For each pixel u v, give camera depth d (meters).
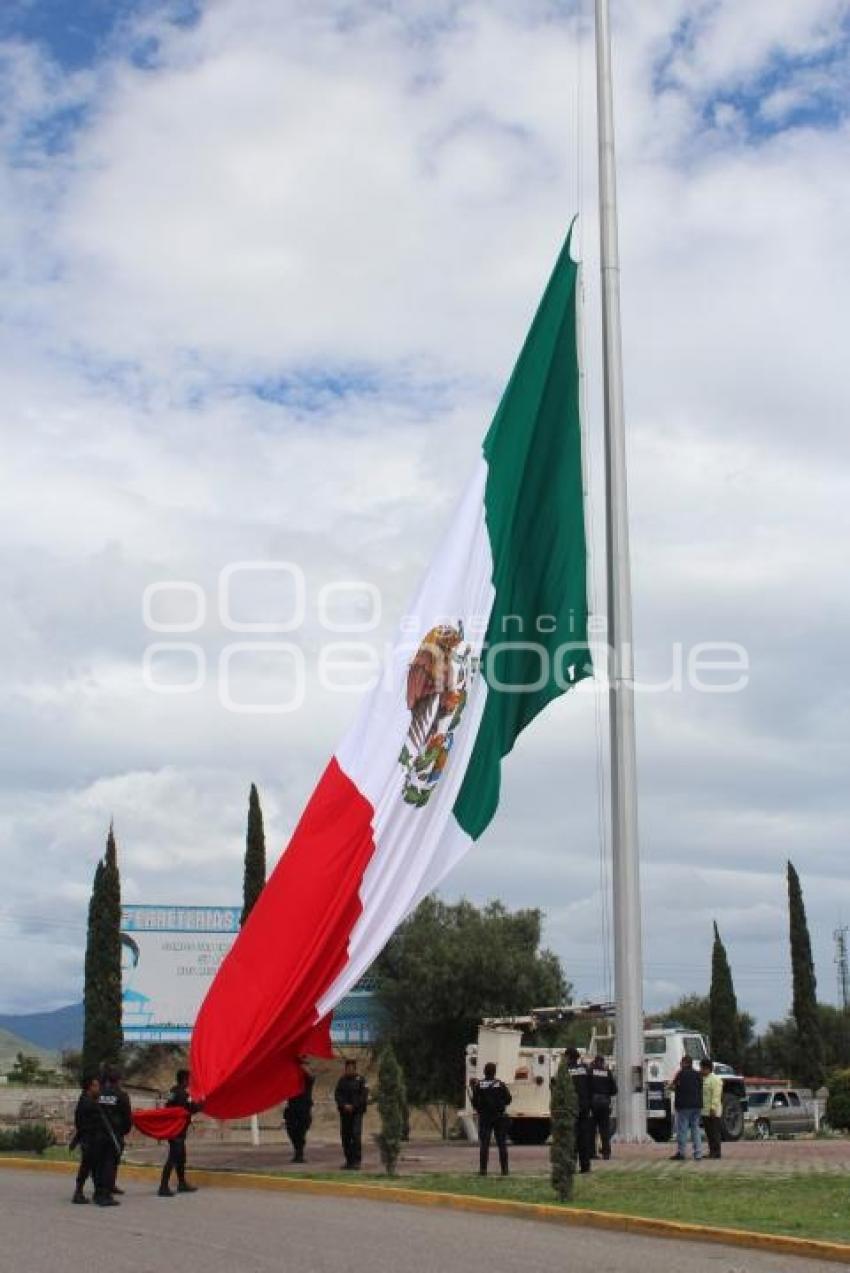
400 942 45.78
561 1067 18.78
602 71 29.98
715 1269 13.77
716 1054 63.53
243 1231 16.75
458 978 44.22
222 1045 24.12
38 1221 17.95
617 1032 26.19
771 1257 14.60
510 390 27.84
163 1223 17.62
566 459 27.84
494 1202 18.44
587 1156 21.95
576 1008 33.34
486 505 27.58
